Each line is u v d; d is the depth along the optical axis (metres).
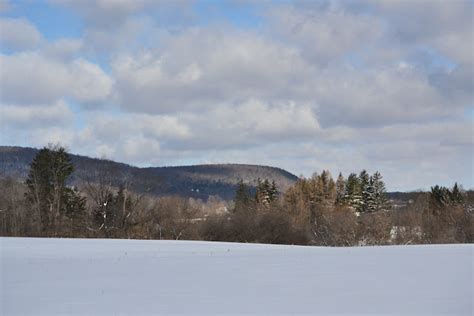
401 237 68.56
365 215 72.88
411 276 16.17
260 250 29.69
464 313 10.88
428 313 10.91
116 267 19.78
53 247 31.89
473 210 74.25
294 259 22.44
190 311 11.39
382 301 12.23
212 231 69.62
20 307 12.00
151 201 70.44
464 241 69.06
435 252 25.14
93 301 12.65
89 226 67.25
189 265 20.34
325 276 16.55
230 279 16.19
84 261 22.31
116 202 67.12
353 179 112.25
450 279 15.43
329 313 11.05
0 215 65.69
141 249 31.09
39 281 16.08
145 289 14.37
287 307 11.73
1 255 25.83
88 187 67.88
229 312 11.26
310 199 101.12
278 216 72.00
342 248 31.22
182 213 70.06
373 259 21.80
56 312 11.41
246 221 70.31
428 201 96.94
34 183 70.31
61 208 69.25
